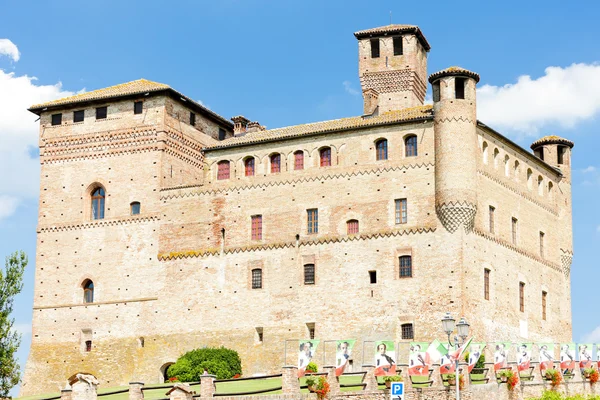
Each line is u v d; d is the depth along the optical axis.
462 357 68.44
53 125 96.25
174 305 88.56
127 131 92.88
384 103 95.25
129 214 91.75
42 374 91.44
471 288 80.69
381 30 96.12
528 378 74.06
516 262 89.06
